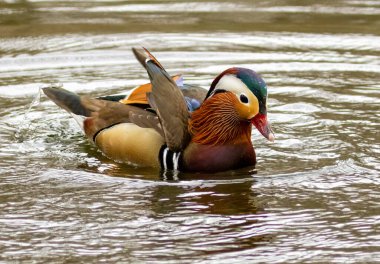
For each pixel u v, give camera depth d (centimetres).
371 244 937
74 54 1806
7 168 1198
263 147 1286
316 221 1004
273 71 1689
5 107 1480
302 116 1423
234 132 1180
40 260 898
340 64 1734
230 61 1759
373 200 1069
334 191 1102
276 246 932
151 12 2256
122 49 1847
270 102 1498
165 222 1002
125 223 998
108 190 1112
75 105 1333
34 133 1363
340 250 922
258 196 1087
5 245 937
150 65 1212
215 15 2216
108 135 1250
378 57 1784
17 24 2077
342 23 2111
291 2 2398
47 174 1173
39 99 1511
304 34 1986
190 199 1078
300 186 1123
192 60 1769
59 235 964
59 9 2281
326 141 1304
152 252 917
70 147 1304
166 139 1183
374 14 2219
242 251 920
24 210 1041
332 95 1531
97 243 942
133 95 1298
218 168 1181
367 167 1191
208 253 913
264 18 2183
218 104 1174
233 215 1023
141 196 1090
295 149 1273
